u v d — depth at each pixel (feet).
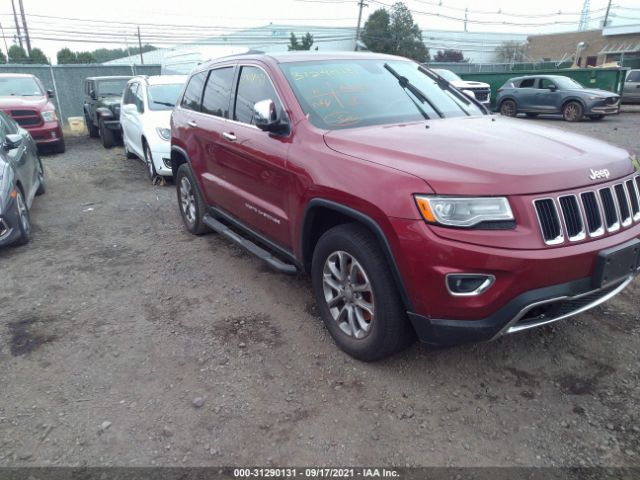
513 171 8.41
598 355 10.57
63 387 10.07
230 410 9.30
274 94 12.36
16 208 17.57
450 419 8.96
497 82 76.07
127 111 32.91
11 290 14.51
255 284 14.53
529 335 11.32
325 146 10.50
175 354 11.10
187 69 46.88
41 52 152.66
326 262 10.68
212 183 15.69
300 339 11.55
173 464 8.12
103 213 22.53
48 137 38.37
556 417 8.93
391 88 12.96
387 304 9.27
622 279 9.16
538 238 8.16
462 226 8.16
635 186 9.75
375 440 8.54
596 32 169.89
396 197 8.61
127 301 13.70
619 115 64.75
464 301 8.31
